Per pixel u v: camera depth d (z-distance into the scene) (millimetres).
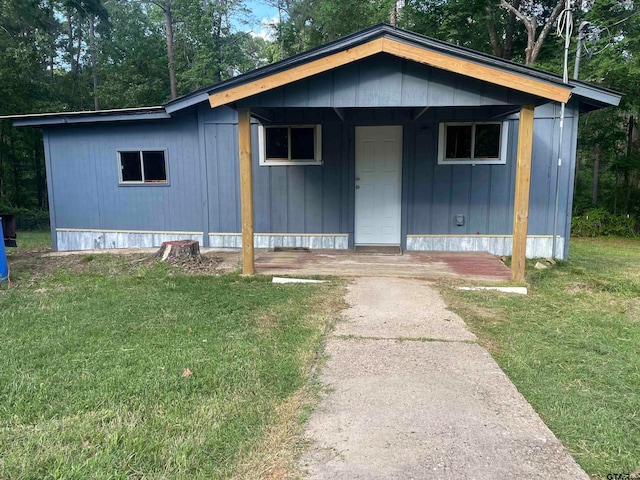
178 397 2480
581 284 5406
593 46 11109
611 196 13828
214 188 7660
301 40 22375
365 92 4793
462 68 4504
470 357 3084
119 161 8016
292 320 3910
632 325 3895
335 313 4113
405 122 6941
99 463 1895
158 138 7781
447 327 3729
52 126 8133
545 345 3365
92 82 22188
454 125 6898
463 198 7020
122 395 2494
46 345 3273
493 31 16047
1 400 2443
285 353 3152
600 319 4039
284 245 7496
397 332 3602
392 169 7125
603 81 11570
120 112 7559
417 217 7137
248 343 3332
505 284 5113
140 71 22312
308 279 5402
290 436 2113
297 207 7391
